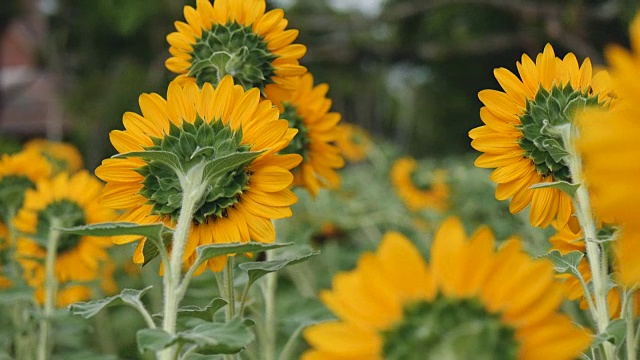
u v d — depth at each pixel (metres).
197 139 1.83
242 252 1.76
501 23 11.04
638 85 1.59
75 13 11.69
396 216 3.88
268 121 1.83
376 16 10.34
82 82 11.11
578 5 8.57
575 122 1.84
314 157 2.15
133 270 3.37
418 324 1.58
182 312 1.86
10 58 17.38
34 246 2.38
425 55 10.50
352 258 3.30
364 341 1.59
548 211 1.89
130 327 3.20
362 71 12.94
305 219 3.52
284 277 3.40
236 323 1.71
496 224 3.16
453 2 9.84
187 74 2.00
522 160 1.89
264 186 1.84
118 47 11.62
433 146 14.28
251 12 2.01
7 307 2.55
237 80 1.99
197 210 1.84
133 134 1.85
